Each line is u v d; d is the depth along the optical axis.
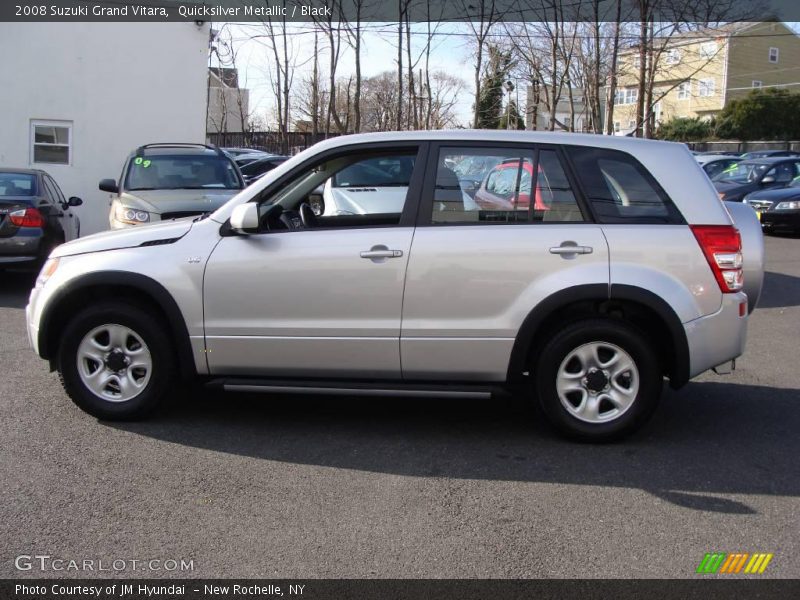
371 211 5.86
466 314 4.89
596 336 4.88
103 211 15.80
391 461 4.75
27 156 15.35
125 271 5.09
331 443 5.04
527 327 4.85
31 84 15.17
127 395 5.27
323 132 29.64
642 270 4.82
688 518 4.01
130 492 4.23
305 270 4.95
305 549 3.65
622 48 24.25
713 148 46.00
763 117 48.72
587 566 3.53
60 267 5.26
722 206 4.97
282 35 21.03
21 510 3.99
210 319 5.07
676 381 4.95
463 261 4.86
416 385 5.01
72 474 4.45
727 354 4.94
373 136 5.16
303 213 5.74
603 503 4.18
